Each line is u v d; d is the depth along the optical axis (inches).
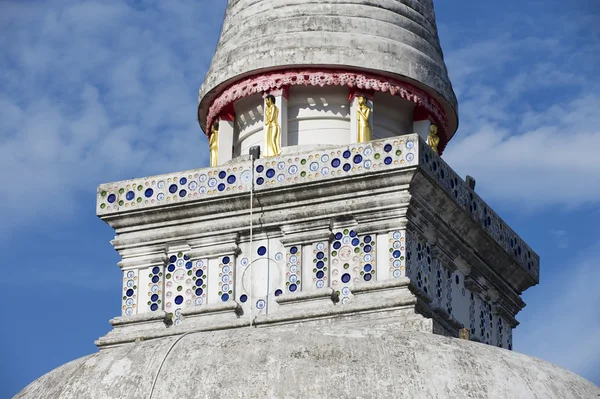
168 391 1060.5
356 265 1262.3
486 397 1058.7
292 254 1282.0
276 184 1286.9
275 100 1359.5
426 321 1217.4
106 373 1096.2
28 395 1118.4
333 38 1363.2
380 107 1381.6
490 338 1384.1
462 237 1332.4
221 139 1402.6
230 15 1430.9
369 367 1061.8
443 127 1419.8
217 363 1072.2
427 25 1418.6
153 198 1323.8
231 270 1296.8
